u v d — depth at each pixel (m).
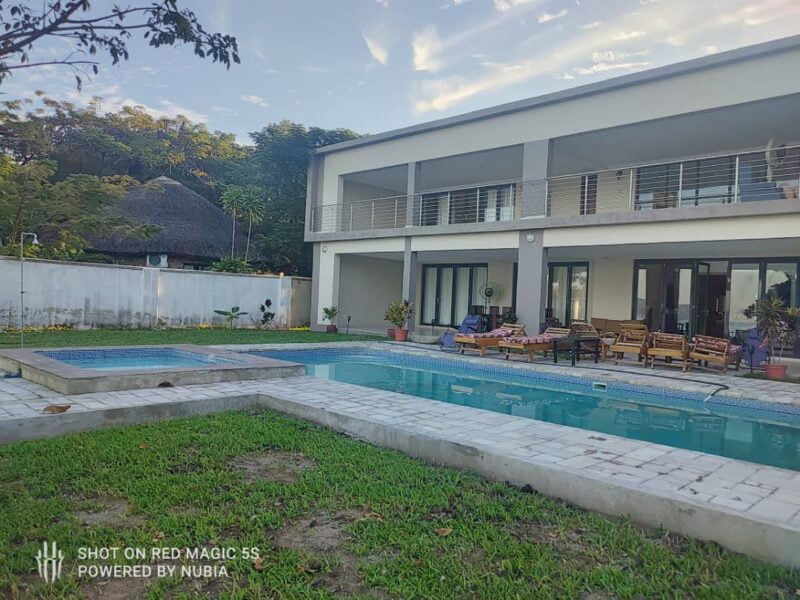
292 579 2.62
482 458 4.31
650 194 15.20
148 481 3.82
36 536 2.99
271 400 6.55
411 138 16.30
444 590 2.56
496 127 14.24
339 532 3.15
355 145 17.73
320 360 12.95
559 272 17.33
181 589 2.54
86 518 3.26
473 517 3.42
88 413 5.29
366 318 20.28
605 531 3.27
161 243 23.59
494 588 2.58
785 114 11.17
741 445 6.12
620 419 7.34
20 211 18.19
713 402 8.30
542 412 7.71
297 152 24.17
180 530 3.09
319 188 19.30
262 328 18.81
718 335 14.33
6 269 14.09
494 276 19.72
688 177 14.54
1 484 3.74
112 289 15.81
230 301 18.25
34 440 4.87
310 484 3.86
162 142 36.47
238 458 4.48
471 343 12.71
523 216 13.55
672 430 6.79
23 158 23.23
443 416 5.89
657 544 3.13
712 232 10.67
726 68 10.66
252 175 32.72
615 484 3.59
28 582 2.55
